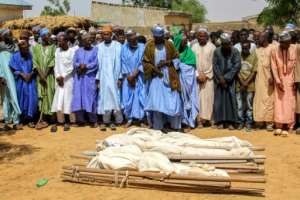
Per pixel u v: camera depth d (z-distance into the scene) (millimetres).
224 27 22609
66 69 10789
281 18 16844
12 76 10797
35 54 10883
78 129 10766
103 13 34625
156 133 8742
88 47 10773
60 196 6508
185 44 10352
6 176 7551
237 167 7207
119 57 10711
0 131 10742
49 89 10961
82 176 7008
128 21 35250
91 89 10758
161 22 36156
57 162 8180
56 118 11250
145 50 9898
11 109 10906
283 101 10055
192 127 10602
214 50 10430
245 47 10156
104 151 7398
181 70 10297
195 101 10555
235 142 8281
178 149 7727
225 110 10383
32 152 8906
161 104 9844
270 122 10320
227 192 6531
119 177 6812
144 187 6719
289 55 9883
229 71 10203
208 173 6723
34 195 6598
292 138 9664
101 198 6371
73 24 21141
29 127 11070
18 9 27938
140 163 6949
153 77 9883
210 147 7953
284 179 7129
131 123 10930
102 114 10773
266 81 10180
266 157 8289
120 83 10805
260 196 6434
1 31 11094
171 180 6617
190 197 6371
